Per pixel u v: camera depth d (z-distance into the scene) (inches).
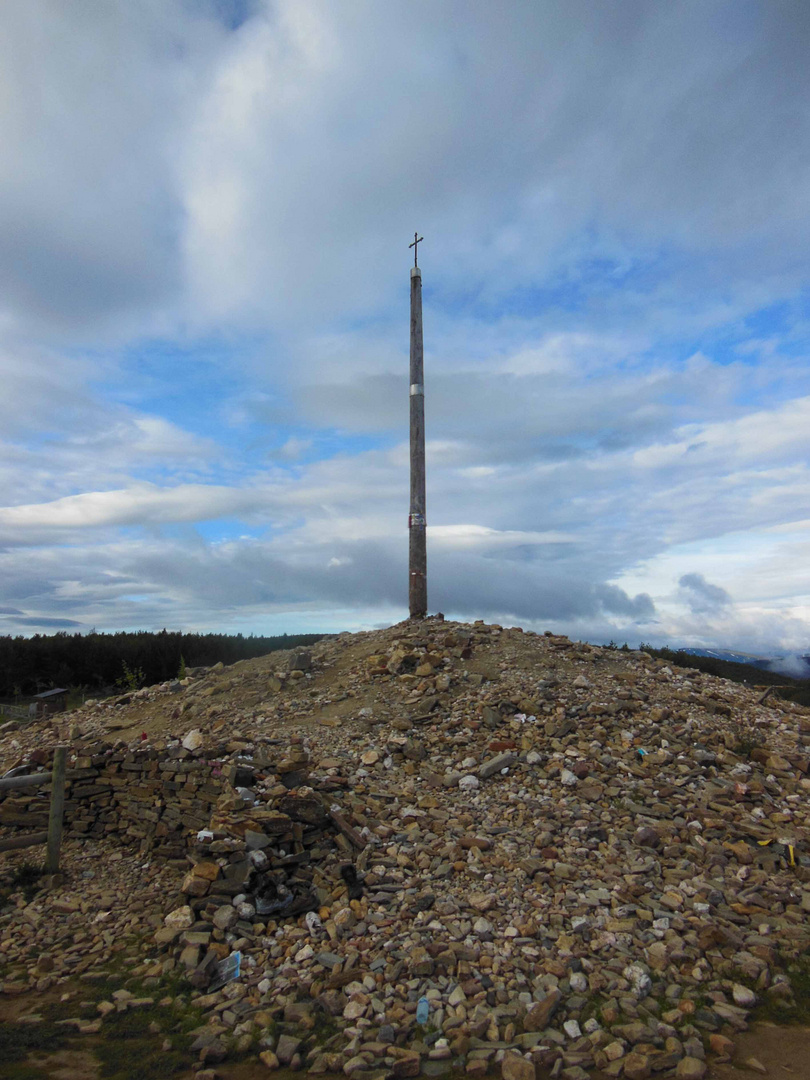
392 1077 157.1
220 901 233.6
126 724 461.1
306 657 514.3
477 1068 158.4
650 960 202.1
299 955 207.9
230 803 259.8
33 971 208.4
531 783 321.7
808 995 189.9
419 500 606.5
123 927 237.5
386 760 350.9
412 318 625.9
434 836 276.8
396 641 522.0
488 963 199.3
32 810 327.3
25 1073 154.3
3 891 265.0
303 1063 163.0
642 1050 165.6
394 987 190.5
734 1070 160.4
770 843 271.1
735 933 215.3
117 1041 171.2
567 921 221.8
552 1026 175.3
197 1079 154.6
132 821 311.4
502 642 516.1
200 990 195.3
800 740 376.8
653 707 400.8
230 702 465.4
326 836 271.1
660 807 296.0
